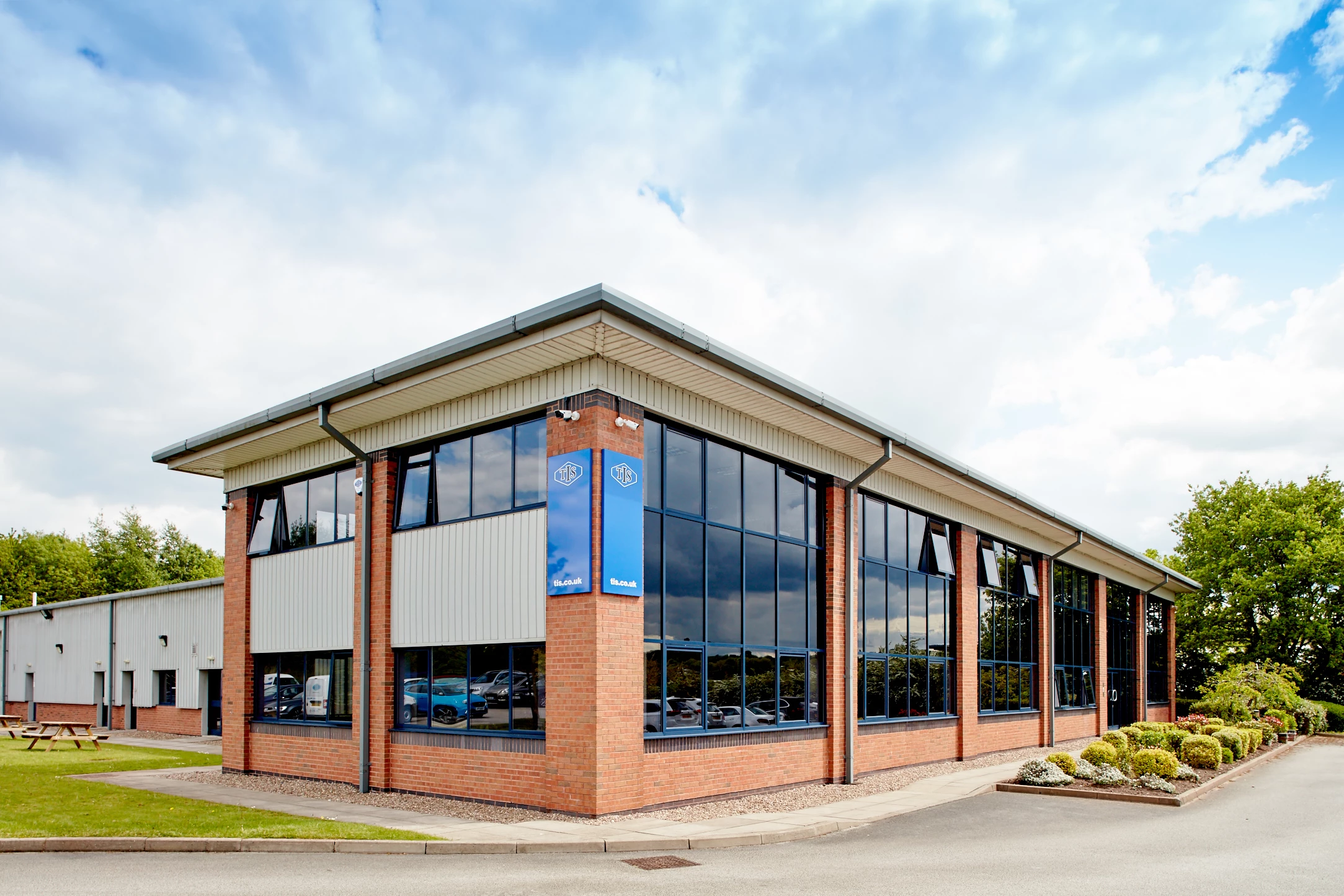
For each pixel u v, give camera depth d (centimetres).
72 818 1155
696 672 1385
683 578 1381
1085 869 969
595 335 1156
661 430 1370
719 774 1395
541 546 1301
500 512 1380
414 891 812
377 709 1497
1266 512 4541
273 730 1736
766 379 1355
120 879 852
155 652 3097
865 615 1848
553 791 1220
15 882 838
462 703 1395
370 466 1583
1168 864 1000
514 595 1328
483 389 1398
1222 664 4581
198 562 7069
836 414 1525
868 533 1895
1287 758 2589
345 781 1559
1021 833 1212
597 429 1226
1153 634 3866
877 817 1305
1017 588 2528
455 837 1056
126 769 1888
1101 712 3020
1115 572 3272
